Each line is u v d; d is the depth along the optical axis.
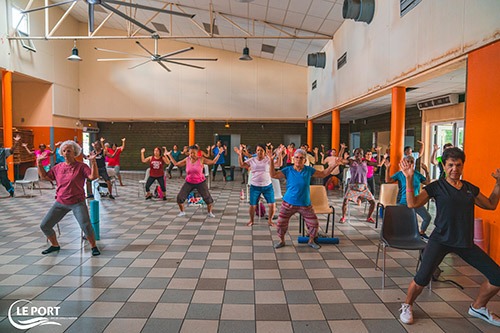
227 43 13.74
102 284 3.34
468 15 3.82
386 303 2.97
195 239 4.93
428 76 5.02
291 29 9.95
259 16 9.59
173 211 6.97
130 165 17.70
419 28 4.91
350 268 3.80
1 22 10.52
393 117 5.98
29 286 3.29
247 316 2.74
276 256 4.20
